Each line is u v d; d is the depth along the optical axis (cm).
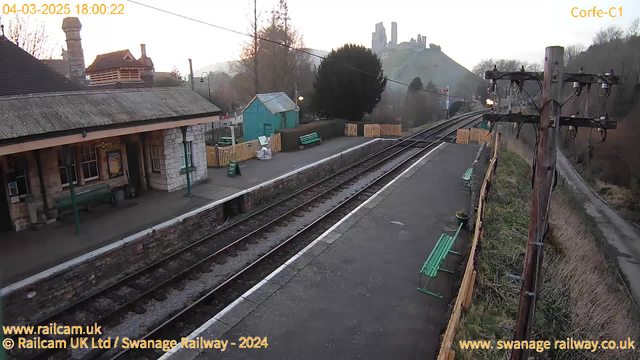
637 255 1817
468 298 699
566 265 1042
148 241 1091
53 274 860
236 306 729
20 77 1259
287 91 3966
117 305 861
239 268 1015
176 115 1340
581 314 826
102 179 1322
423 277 848
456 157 2200
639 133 2680
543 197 457
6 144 898
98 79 1770
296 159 2111
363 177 1964
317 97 3269
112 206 1313
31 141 944
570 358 704
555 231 1298
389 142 2919
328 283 816
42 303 847
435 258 811
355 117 3316
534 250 468
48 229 1105
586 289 959
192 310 812
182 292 899
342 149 2436
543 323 753
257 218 1386
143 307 833
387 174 1962
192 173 1570
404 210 1275
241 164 1983
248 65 3944
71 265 898
